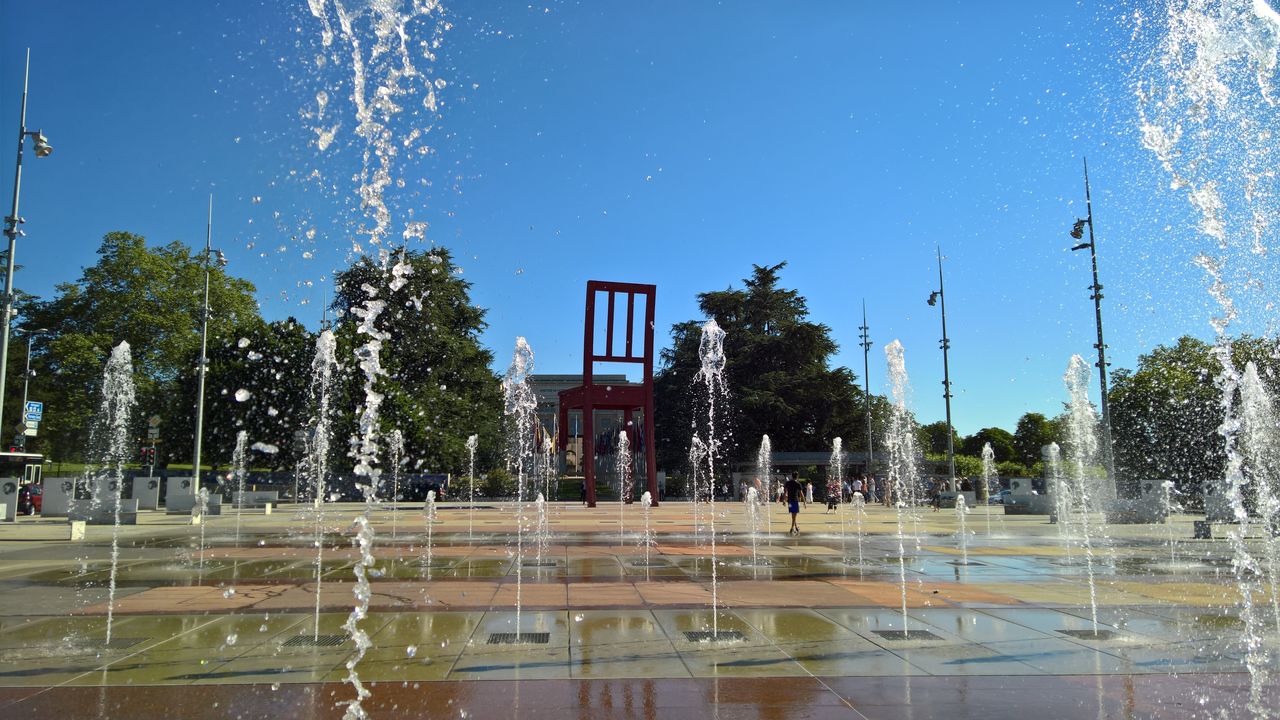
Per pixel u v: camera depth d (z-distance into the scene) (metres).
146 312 51.88
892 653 6.96
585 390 35.94
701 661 6.67
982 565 13.73
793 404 60.66
